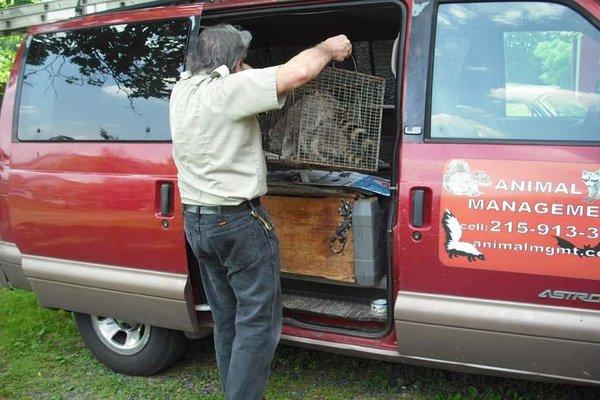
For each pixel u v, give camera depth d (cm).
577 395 297
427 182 243
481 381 318
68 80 330
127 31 315
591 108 233
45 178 326
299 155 274
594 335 224
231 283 254
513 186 232
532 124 238
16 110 343
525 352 236
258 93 225
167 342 332
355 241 287
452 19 252
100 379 344
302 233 302
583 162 226
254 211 243
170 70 299
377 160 288
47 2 352
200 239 247
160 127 299
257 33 374
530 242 230
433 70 252
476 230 237
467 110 246
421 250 246
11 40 772
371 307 292
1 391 328
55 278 330
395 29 367
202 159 238
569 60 238
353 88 283
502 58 246
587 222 223
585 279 224
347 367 342
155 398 319
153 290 302
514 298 235
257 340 250
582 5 235
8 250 352
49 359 370
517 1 245
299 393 316
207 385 334
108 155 309
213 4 304
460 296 243
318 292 322
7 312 446
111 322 349
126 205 303
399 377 327
